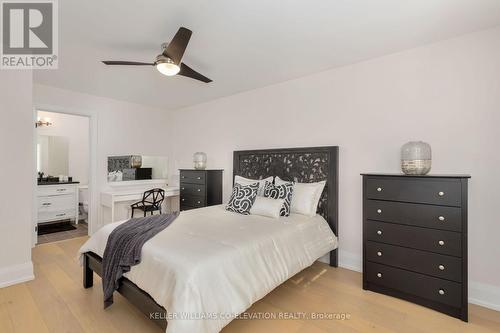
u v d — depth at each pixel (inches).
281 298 88.6
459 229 76.4
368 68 109.7
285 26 83.0
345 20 79.6
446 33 87.6
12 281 96.0
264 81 136.9
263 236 81.5
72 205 193.6
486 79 84.6
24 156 100.1
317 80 125.0
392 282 88.7
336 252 116.1
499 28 82.6
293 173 130.6
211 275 60.0
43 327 71.1
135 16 76.7
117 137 175.6
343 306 83.7
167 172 206.4
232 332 70.3
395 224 88.1
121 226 89.3
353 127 113.8
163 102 182.4
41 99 141.3
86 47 96.3
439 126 93.1
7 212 96.0
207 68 118.9
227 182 166.4
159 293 60.7
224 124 168.9
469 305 84.7
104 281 77.9
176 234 80.5
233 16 77.2
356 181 113.0
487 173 84.4
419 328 72.7
